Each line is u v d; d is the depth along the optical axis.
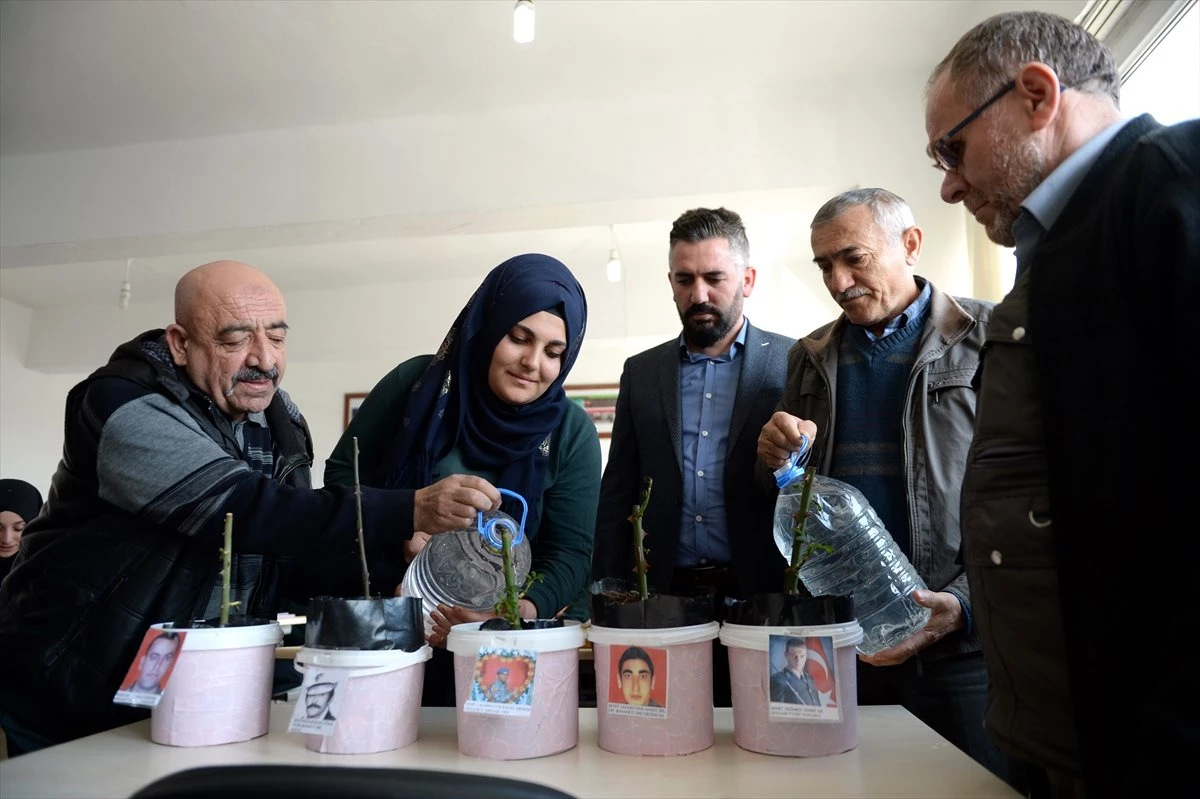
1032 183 0.91
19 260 4.20
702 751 0.91
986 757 1.37
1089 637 0.69
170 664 0.95
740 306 1.92
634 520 0.97
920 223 3.31
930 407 1.45
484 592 1.19
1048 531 0.78
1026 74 0.89
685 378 1.93
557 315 1.54
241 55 3.27
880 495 1.48
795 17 3.05
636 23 3.08
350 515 1.16
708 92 3.52
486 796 0.49
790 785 0.79
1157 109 2.17
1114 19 2.10
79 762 0.88
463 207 3.61
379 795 0.48
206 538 1.14
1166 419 0.67
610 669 0.92
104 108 3.63
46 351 6.05
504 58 3.29
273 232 3.85
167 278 5.53
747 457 1.74
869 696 1.48
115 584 1.16
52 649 1.13
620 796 0.76
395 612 0.94
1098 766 0.67
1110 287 0.71
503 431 1.55
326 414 6.56
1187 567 0.64
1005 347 0.85
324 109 3.67
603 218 3.73
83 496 1.20
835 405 1.57
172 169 3.89
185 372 1.29
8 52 3.23
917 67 3.38
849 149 3.38
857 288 1.52
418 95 3.55
